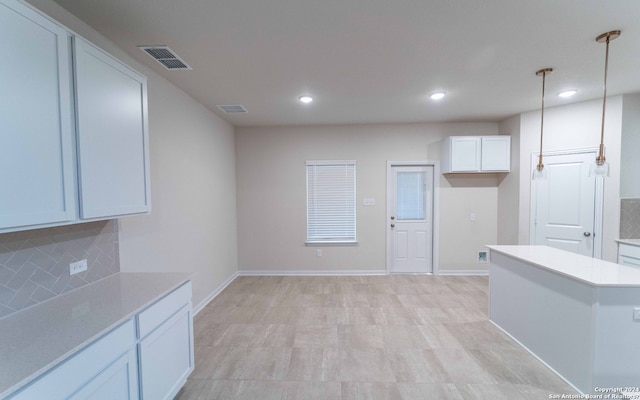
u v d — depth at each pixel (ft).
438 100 11.66
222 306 11.75
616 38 6.89
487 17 6.09
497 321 9.78
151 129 8.54
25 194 4.00
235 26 6.37
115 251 7.06
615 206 11.37
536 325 7.88
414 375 7.25
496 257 9.82
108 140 5.49
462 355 8.11
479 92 10.73
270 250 16.07
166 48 7.33
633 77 9.38
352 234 15.90
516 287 8.73
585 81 9.73
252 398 6.49
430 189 15.80
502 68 8.64
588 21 6.23
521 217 13.71
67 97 4.63
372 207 15.84
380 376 7.22
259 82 9.58
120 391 4.65
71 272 5.89
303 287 14.02
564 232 12.59
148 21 6.18
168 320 5.99
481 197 15.55
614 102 11.29
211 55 7.71
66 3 5.56
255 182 15.99
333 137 15.79
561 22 6.28
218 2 5.54
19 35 3.91
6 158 3.76
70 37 4.70
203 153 11.97
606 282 6.02
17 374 3.20
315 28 6.48
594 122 11.77
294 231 16.01
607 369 6.09
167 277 6.75
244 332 9.51
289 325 10.00
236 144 15.89
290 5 5.65
